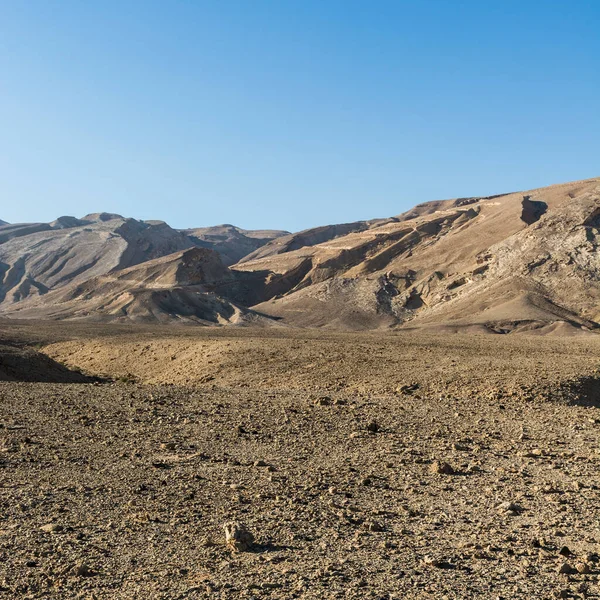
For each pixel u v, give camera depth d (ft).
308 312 599.57
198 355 151.74
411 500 38.83
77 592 25.99
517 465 47.09
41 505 37.35
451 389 91.04
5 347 144.77
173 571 28.02
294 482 42.24
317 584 26.55
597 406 82.53
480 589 26.30
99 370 166.50
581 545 31.58
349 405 72.49
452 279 589.73
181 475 43.86
